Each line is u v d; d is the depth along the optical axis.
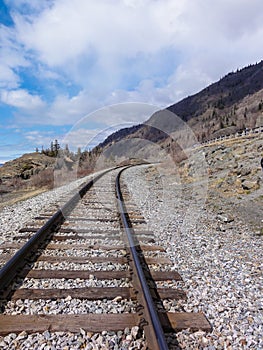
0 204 8.93
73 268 3.44
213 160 14.08
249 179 9.14
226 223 6.22
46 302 2.67
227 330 2.38
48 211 6.82
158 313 2.52
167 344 2.04
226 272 3.56
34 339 2.17
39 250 3.99
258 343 2.22
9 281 2.97
